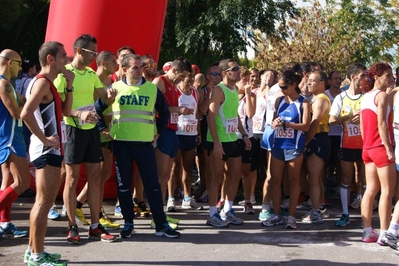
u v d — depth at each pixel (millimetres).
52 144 4504
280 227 6453
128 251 5336
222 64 6336
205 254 5293
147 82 5781
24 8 13898
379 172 5641
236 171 6504
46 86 4535
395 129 5656
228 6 15578
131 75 5652
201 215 7020
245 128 7445
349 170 6613
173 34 17141
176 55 17219
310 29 12211
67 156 5484
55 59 4633
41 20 16125
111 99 5582
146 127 5691
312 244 5719
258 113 7508
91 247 5441
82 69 5648
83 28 7117
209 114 6215
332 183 9227
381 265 5035
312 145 6605
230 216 6555
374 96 5625
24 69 8000
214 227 6383
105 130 5941
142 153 5719
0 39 14805
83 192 6273
